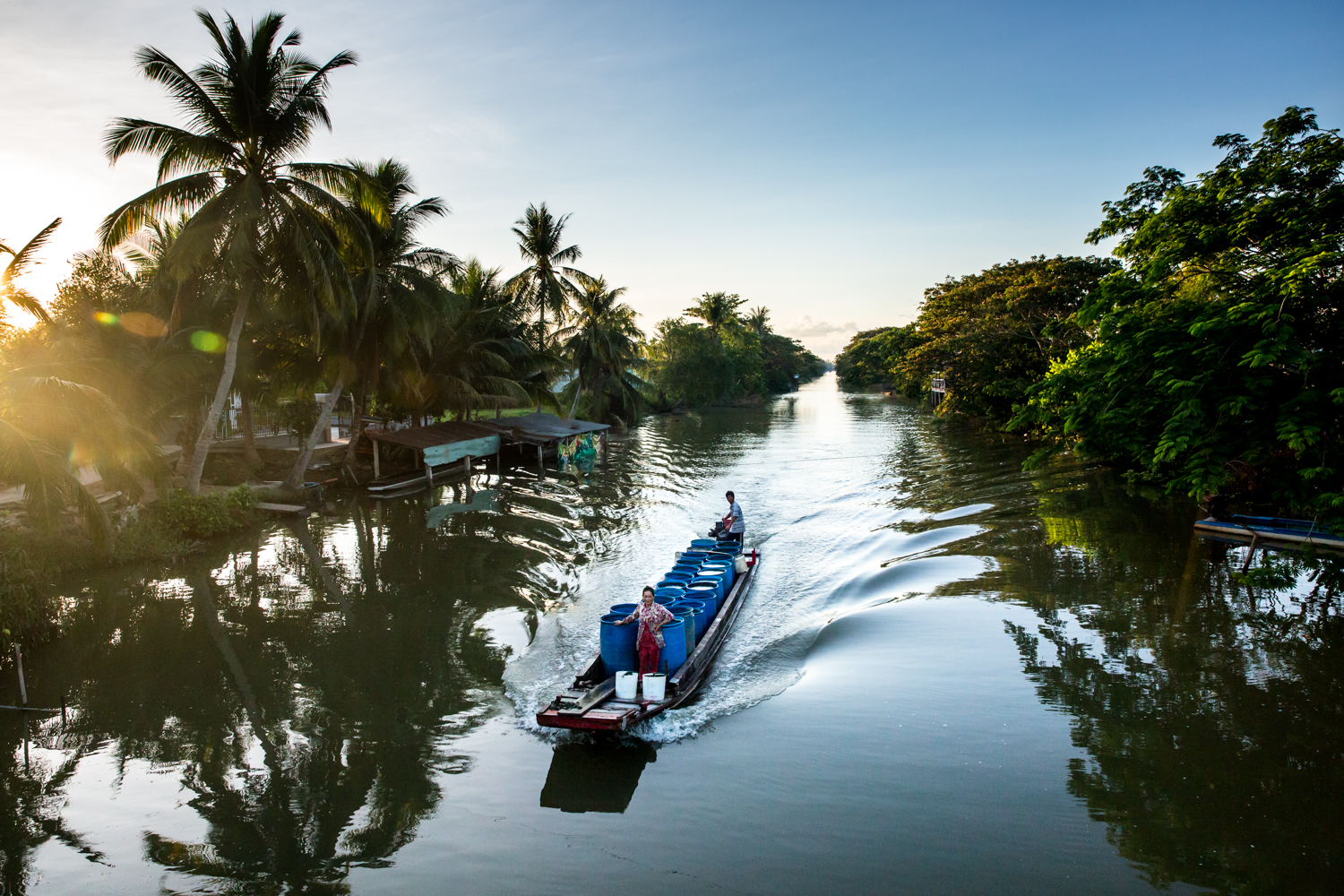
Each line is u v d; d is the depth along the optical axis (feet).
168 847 24.03
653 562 57.93
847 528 68.33
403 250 87.40
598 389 177.27
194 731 31.73
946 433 153.38
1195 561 50.49
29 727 32.24
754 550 56.59
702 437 160.86
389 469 105.40
